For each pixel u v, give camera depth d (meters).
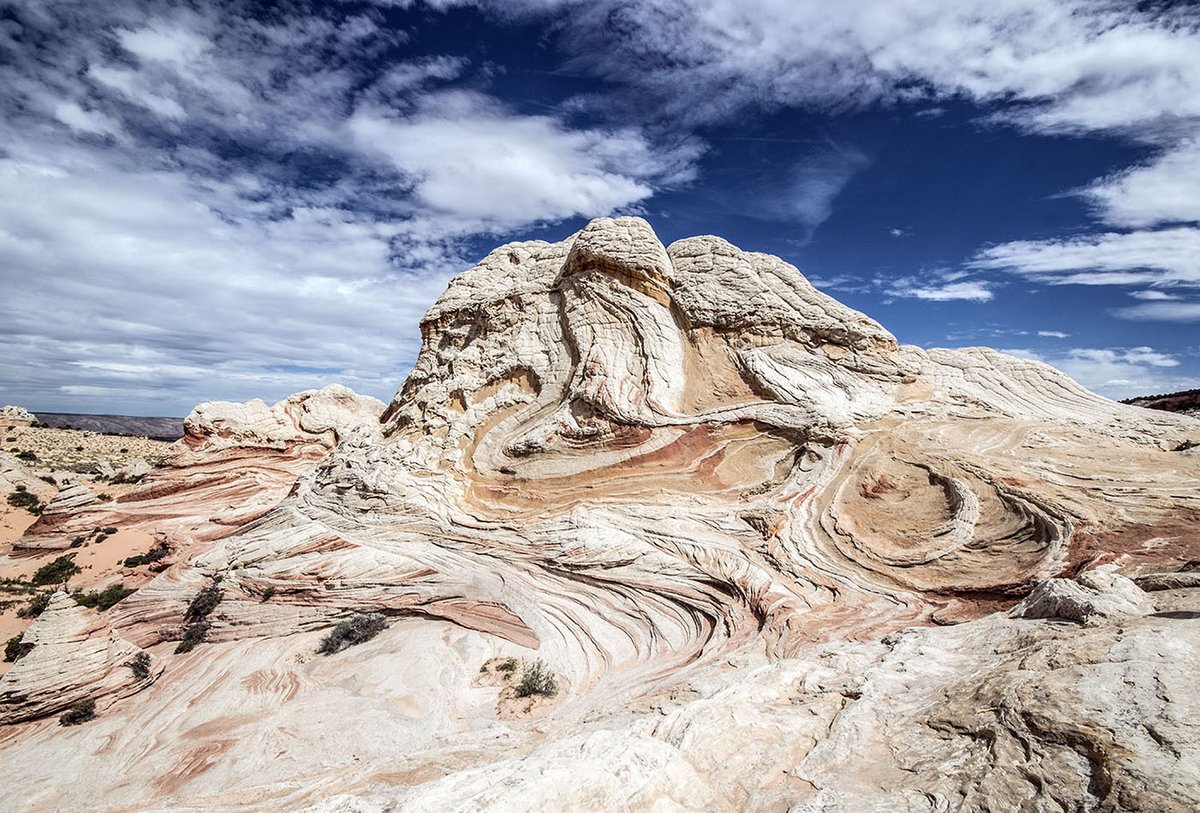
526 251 38.75
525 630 18.66
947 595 16.08
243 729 15.20
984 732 7.27
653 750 7.29
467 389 29.89
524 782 6.34
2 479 46.97
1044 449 21.88
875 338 27.64
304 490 27.91
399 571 22.09
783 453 24.03
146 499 36.09
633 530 21.44
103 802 12.95
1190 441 21.64
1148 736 6.19
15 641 23.06
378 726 14.52
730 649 15.24
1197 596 10.64
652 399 26.06
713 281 30.12
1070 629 10.03
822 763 7.44
